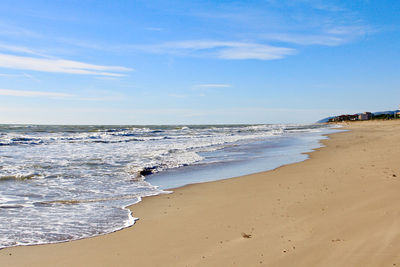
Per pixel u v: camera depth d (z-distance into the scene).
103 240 6.04
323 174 11.27
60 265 4.92
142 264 4.83
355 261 4.21
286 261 4.45
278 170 13.42
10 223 7.16
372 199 7.00
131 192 10.40
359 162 13.20
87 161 17.39
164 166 15.86
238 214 7.15
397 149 16.77
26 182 11.89
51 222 7.24
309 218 6.25
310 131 56.56
